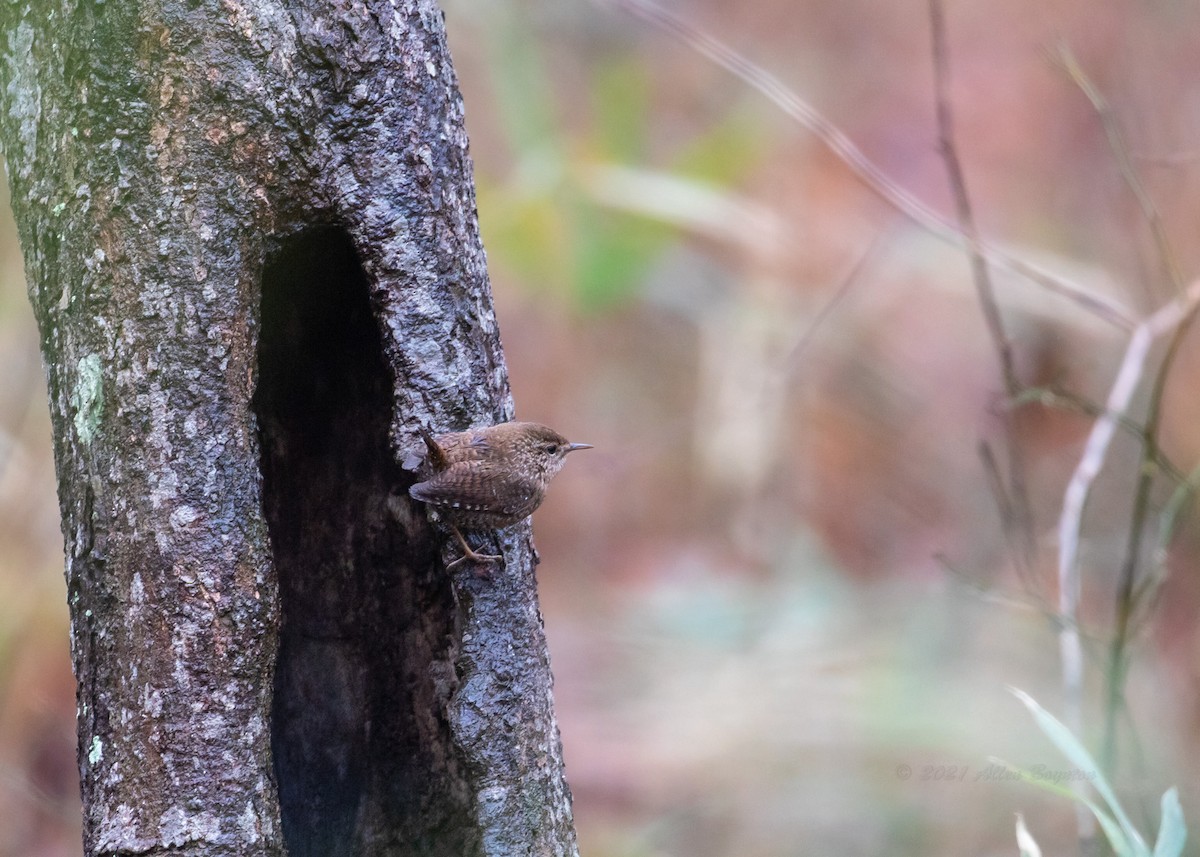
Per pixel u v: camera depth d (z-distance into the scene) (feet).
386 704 20.27
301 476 20.38
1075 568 29.40
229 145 17.71
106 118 17.40
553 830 19.71
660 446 54.08
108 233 17.53
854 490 50.72
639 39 58.85
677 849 36.52
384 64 18.48
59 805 34.83
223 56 17.56
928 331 51.75
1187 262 42.60
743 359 49.39
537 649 20.07
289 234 18.53
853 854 35.83
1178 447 39.81
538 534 53.88
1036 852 19.71
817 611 46.32
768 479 50.49
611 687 43.70
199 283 17.63
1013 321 49.60
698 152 51.24
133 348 17.56
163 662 17.37
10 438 36.63
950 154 31.17
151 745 17.29
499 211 46.26
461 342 19.39
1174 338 27.84
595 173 46.52
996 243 46.91
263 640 17.80
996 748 37.42
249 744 17.61
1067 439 46.93
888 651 42.50
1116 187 47.62
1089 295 31.65
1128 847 19.11
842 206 52.24
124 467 17.56
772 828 36.76
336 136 18.39
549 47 56.18
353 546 20.35
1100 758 29.78
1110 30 51.65
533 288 48.91
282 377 20.24
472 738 19.21
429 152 18.95
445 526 19.42
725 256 52.34
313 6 18.01
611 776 39.50
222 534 17.58
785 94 34.04
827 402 51.01
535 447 20.70
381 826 20.15
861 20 60.64
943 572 46.11
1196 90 49.21
